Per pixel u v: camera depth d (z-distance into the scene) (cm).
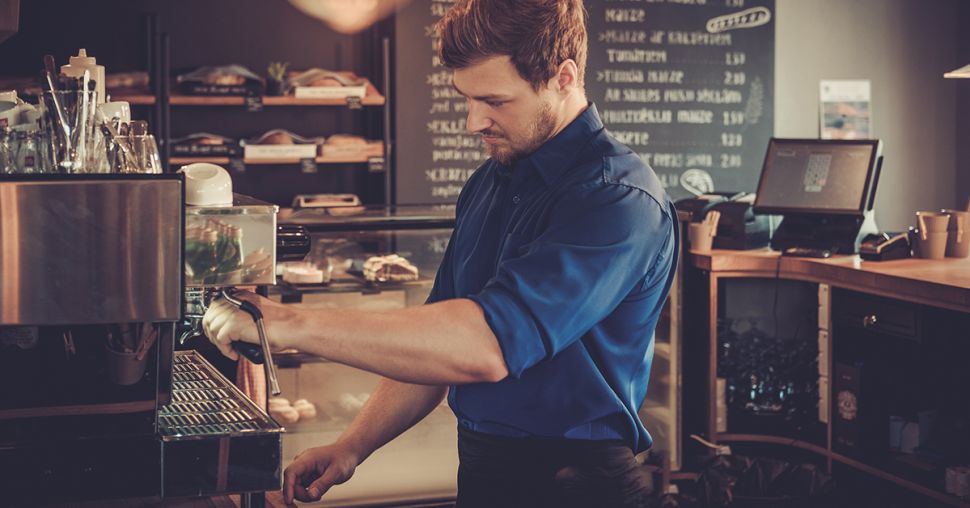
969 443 379
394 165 526
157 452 154
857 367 397
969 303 331
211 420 166
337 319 136
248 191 521
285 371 365
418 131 529
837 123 593
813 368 438
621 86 562
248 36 513
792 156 440
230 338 136
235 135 514
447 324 136
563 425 155
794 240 433
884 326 379
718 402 434
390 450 370
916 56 605
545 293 139
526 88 149
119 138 166
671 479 414
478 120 154
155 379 152
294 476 168
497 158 160
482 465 160
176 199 139
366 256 365
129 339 149
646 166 156
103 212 136
